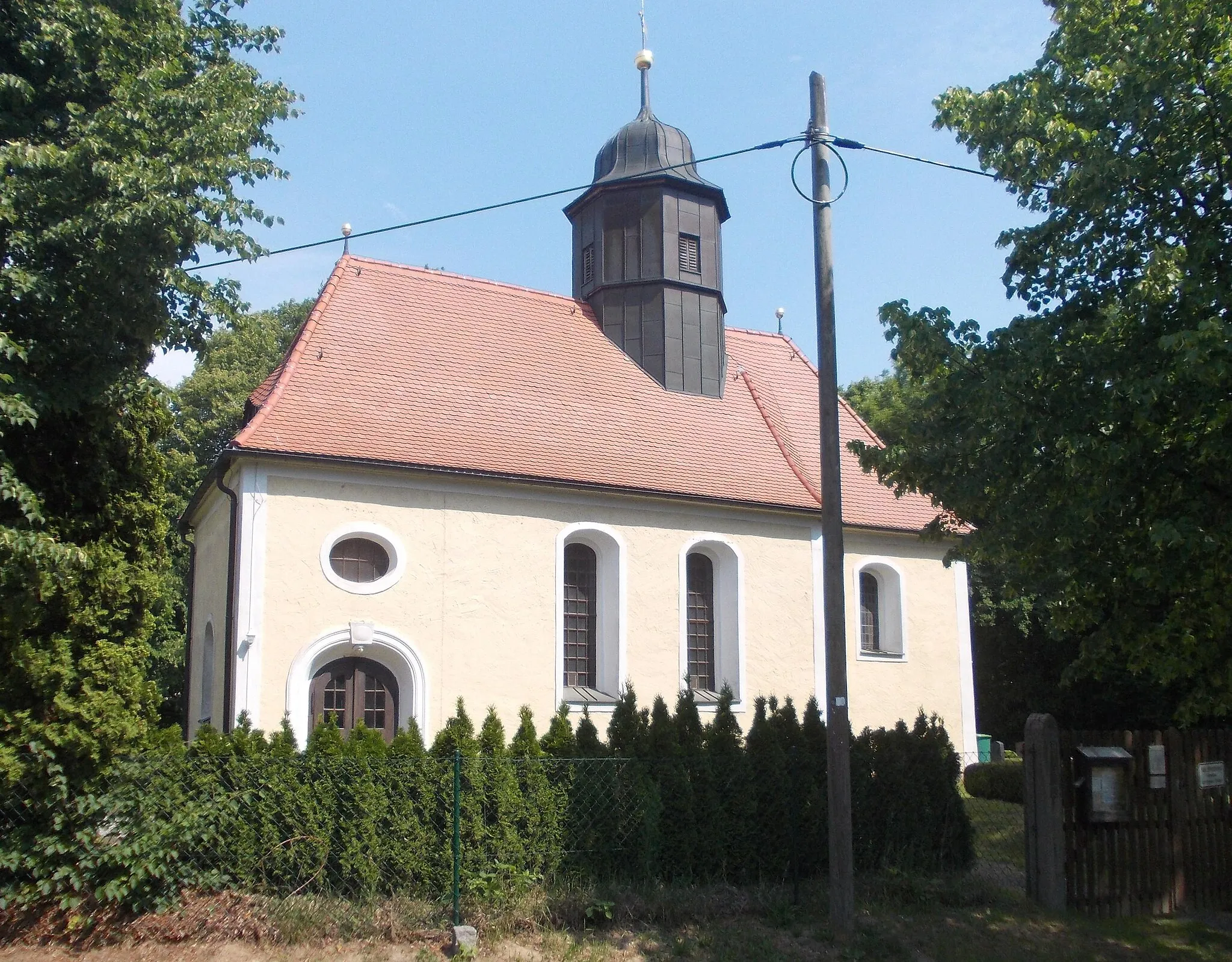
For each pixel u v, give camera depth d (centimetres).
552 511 1694
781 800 1162
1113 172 912
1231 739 1169
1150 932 1009
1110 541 971
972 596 2725
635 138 2147
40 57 962
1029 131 1022
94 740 834
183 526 2041
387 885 962
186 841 883
